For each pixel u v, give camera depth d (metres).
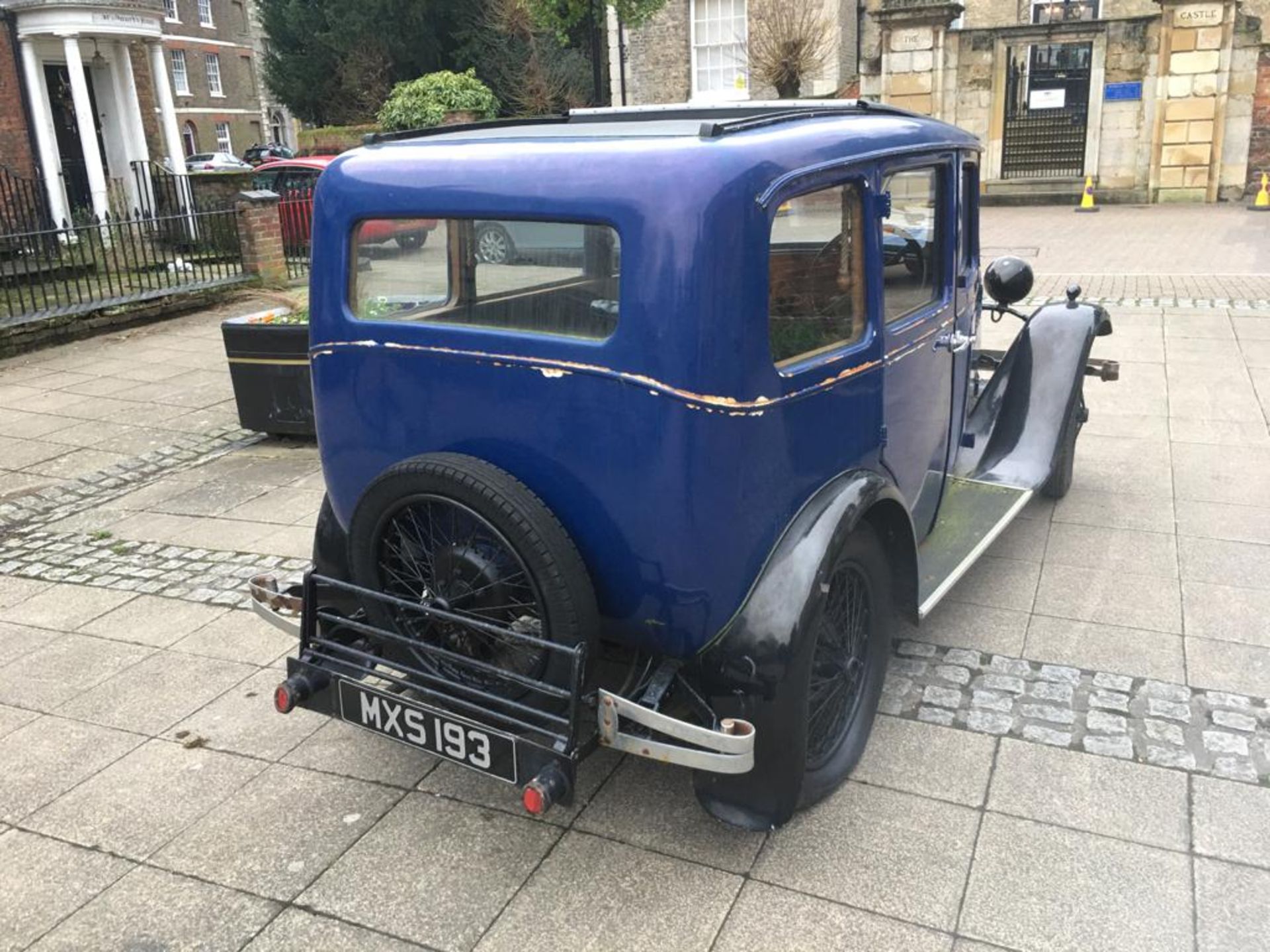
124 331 10.62
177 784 3.43
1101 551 4.85
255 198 12.00
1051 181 18.38
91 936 2.79
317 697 3.14
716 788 2.97
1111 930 2.67
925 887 2.84
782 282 2.80
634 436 2.71
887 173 3.30
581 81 22.86
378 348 3.10
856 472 3.16
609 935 2.73
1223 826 3.03
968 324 4.37
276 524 5.71
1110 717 3.57
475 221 2.90
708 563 2.75
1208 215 16.12
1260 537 4.93
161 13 15.09
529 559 2.75
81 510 6.09
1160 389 7.23
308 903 2.88
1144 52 17.41
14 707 3.93
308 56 27.14
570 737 2.69
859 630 3.32
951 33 18.36
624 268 2.65
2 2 13.45
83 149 14.40
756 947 2.67
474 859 3.03
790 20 19.14
